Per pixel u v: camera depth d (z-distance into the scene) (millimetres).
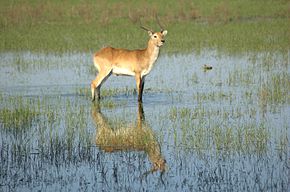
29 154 34250
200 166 31562
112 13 102312
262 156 32906
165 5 108000
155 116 43000
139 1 113125
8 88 54344
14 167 31906
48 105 47406
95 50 74375
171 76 58188
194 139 36469
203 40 78500
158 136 37656
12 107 46750
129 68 50062
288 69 59375
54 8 106250
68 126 40375
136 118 42625
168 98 49250
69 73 61125
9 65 66125
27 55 72500
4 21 96250
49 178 30172
